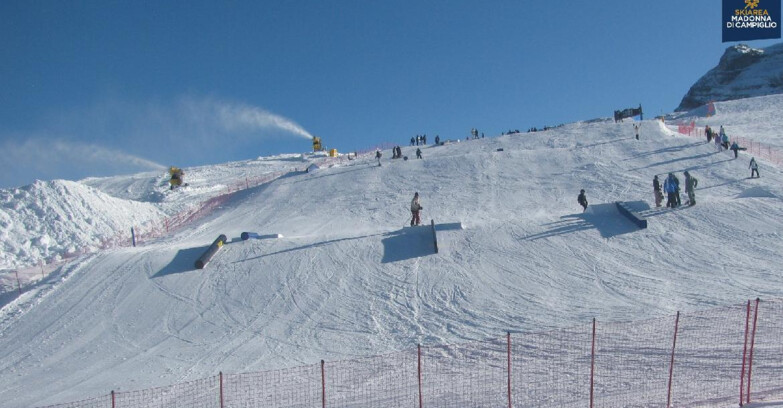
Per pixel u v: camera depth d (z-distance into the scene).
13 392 15.45
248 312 19.47
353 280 20.89
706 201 25.69
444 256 22.05
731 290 17.11
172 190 48.47
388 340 16.55
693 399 10.24
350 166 45.91
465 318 17.38
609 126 48.25
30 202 34.25
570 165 38.03
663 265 19.77
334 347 16.45
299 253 23.36
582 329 15.45
